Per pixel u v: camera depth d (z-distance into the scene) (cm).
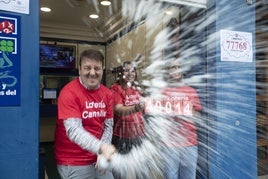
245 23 177
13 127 117
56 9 332
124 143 190
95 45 408
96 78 138
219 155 170
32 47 120
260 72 201
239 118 175
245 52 177
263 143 211
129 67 211
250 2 178
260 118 209
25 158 119
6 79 115
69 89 135
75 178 138
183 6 176
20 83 118
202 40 177
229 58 172
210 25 171
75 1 300
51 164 295
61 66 461
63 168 139
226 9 171
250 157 179
